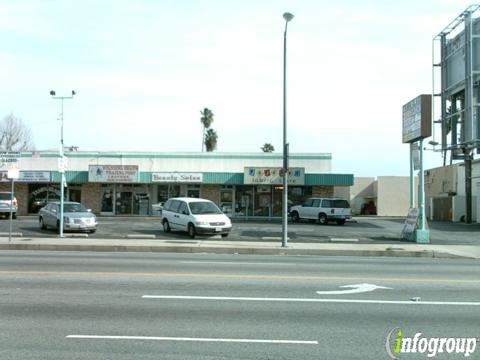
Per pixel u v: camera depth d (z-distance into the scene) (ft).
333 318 25.86
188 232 79.30
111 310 27.14
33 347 20.57
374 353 20.22
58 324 24.20
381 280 38.55
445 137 120.06
